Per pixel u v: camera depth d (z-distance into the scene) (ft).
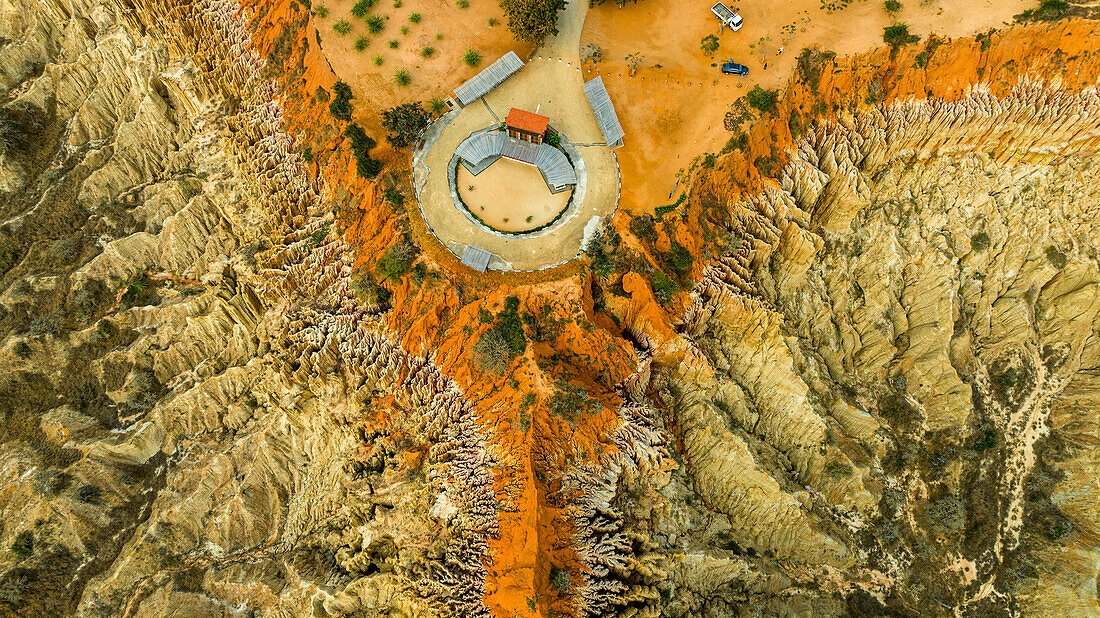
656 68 185.78
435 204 169.58
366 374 162.50
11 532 174.40
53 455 182.60
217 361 191.21
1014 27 179.63
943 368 181.47
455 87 185.06
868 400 183.21
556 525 141.38
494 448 147.33
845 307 185.57
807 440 171.32
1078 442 181.88
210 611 166.61
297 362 168.25
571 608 137.49
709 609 154.92
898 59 182.50
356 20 188.85
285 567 165.27
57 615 171.01
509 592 136.26
